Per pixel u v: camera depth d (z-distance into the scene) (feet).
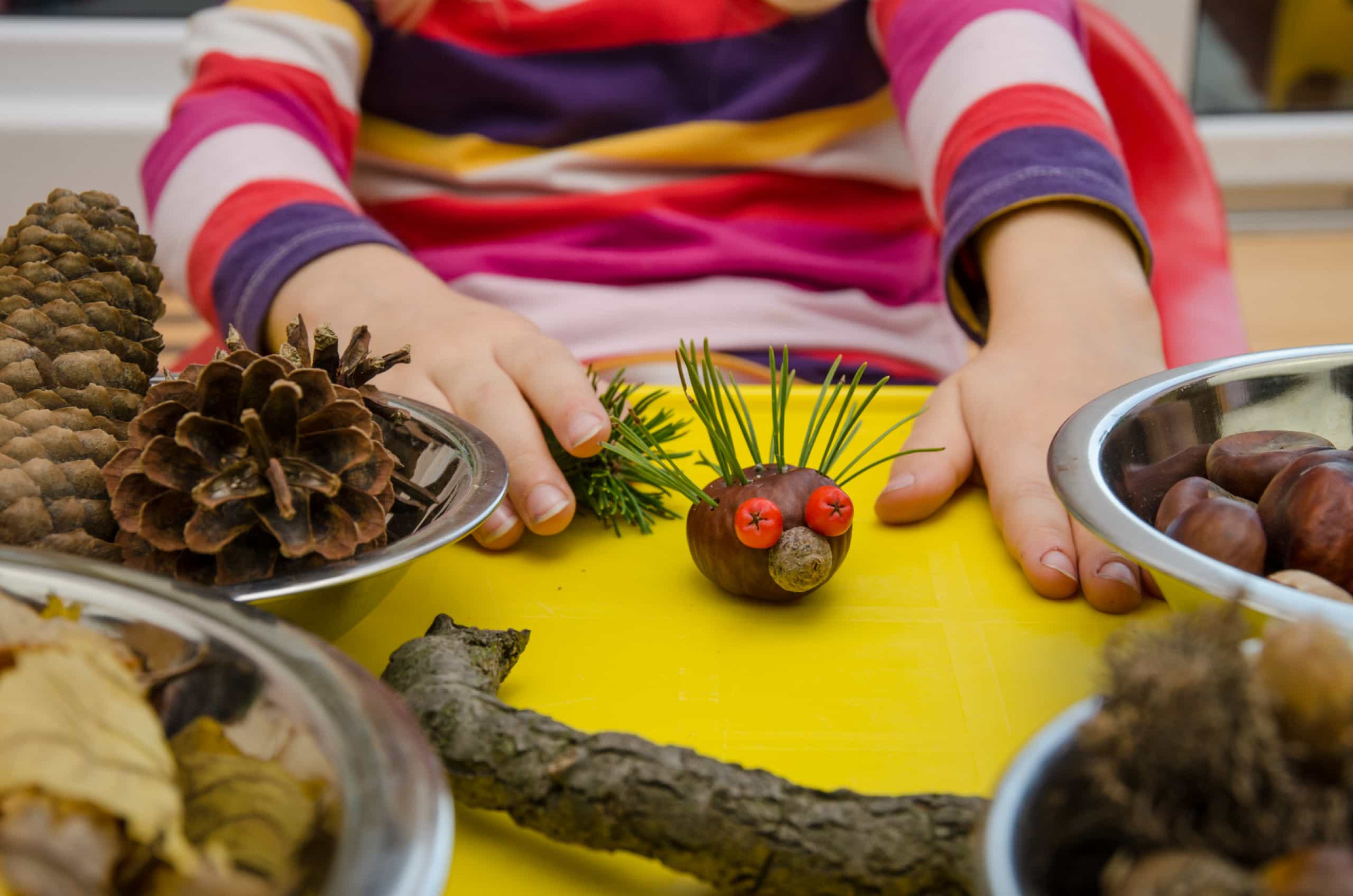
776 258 1.77
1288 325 3.63
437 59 1.80
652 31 1.79
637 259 1.75
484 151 1.82
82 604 0.74
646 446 1.12
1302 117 4.56
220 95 1.64
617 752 0.75
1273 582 0.78
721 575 1.01
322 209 1.46
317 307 1.34
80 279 0.97
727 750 0.86
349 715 0.66
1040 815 0.60
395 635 0.98
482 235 1.82
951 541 1.10
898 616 1.00
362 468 0.91
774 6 1.78
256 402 0.89
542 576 1.06
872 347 1.74
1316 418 1.03
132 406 0.95
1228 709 0.55
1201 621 0.60
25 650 0.71
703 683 0.93
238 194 1.48
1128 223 1.36
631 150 1.81
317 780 0.64
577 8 1.78
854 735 0.88
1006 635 0.97
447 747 0.77
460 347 1.21
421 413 1.06
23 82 3.84
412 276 1.37
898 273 1.87
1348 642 0.59
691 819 0.73
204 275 1.45
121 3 4.06
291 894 0.61
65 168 3.76
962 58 1.55
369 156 1.86
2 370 0.92
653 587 1.04
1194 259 1.74
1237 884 0.51
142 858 0.64
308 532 0.87
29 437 0.90
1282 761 0.56
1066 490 0.89
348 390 0.95
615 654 0.96
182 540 0.88
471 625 0.99
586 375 1.18
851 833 0.72
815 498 0.99
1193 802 0.56
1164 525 0.93
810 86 1.81
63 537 0.88
